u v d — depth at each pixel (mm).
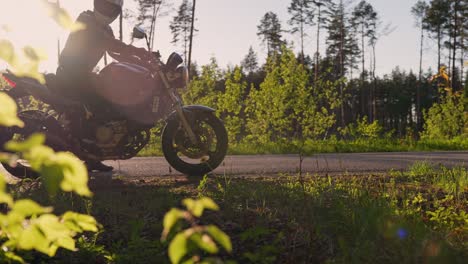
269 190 4691
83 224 1447
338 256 2857
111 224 3766
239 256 3020
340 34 65500
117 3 5336
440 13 62438
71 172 1131
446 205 4246
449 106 24469
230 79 17188
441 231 3225
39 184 5055
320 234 3211
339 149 13227
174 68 5531
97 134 5477
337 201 3867
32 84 5352
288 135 16984
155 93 5543
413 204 4227
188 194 4770
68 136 5465
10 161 1118
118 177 6051
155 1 33250
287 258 2869
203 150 5762
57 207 4195
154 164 7539
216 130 5820
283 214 3857
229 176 6012
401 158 8805
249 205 4211
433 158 8875
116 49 5422
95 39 5328
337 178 5734
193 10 35750
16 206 1300
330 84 18391
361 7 67812
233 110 16703
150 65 5562
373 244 2865
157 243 3031
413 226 3062
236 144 14602
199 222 3652
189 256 2854
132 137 5621
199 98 17266
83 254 3104
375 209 3406
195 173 5848
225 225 3596
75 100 5434
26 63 1262
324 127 17312
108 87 5422
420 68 68688
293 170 6852
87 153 5543
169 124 5777
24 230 1364
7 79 5398
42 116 5500
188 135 5723
